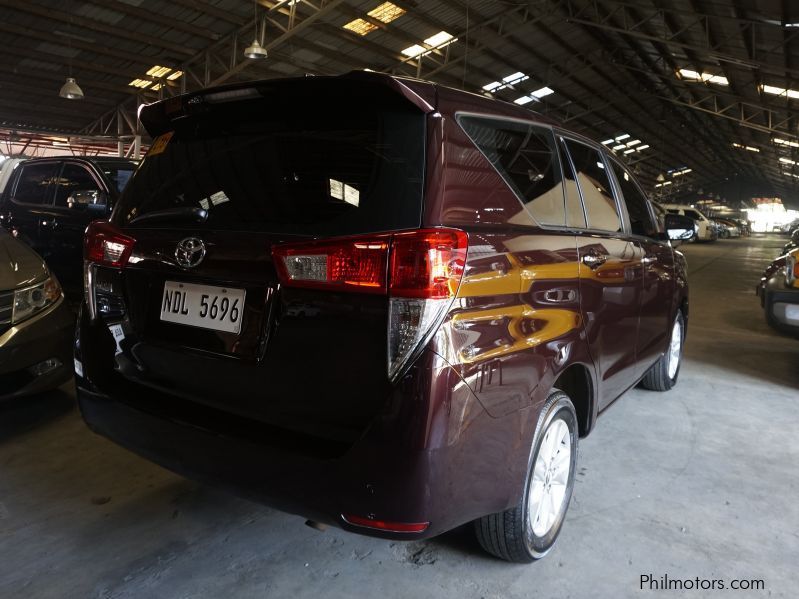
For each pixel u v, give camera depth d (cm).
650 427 324
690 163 4938
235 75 1731
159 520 215
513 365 161
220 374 164
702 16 1434
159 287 179
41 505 223
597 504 238
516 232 172
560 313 188
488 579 187
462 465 145
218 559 193
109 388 187
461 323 142
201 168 180
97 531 207
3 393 279
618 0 1575
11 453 266
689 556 204
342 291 143
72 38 1474
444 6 1538
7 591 174
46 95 1827
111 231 193
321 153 159
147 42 1532
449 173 151
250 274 157
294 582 183
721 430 323
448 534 212
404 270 136
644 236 300
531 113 210
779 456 290
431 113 153
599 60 2197
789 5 1178
